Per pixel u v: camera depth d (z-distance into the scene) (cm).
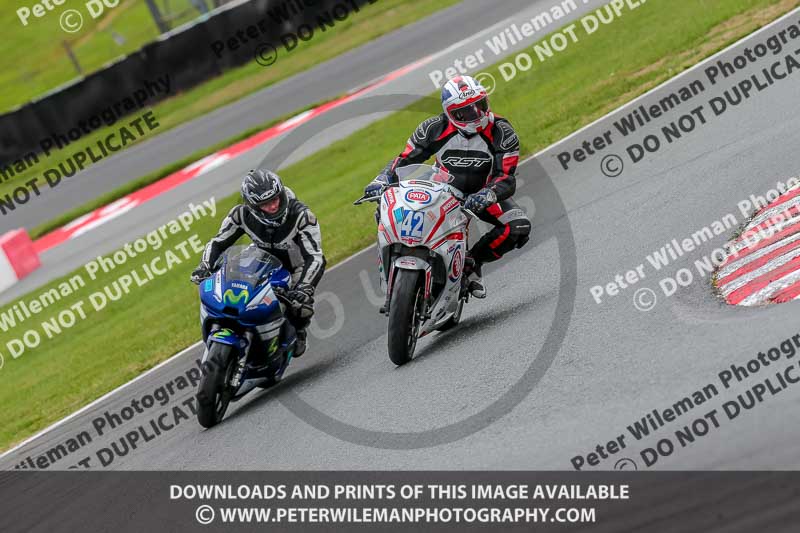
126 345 3606
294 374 2473
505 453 1542
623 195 2962
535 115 4859
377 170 4859
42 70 11988
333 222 4247
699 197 2633
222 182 5812
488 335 2159
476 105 2177
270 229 2342
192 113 8462
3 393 3684
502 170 2225
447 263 2162
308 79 8025
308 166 5622
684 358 1659
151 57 8994
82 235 5962
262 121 7075
